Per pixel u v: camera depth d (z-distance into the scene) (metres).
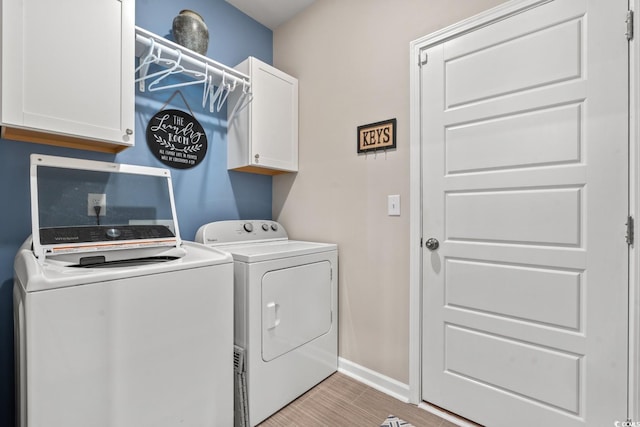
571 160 1.24
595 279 1.20
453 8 1.55
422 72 1.66
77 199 1.33
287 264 1.67
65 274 0.95
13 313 1.31
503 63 1.40
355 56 1.97
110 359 1.00
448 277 1.59
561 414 1.28
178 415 1.18
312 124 2.22
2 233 1.31
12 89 1.07
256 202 2.38
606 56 1.16
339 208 2.05
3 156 1.31
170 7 1.84
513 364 1.39
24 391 0.90
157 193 1.60
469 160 1.51
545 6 1.29
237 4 2.21
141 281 1.07
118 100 1.33
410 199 1.71
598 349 1.19
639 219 1.09
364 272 1.92
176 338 1.17
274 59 2.52
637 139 1.10
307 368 1.80
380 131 1.83
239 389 1.48
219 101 2.10
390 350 1.80
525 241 1.36
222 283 1.33
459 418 1.55
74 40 1.21
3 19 1.05
